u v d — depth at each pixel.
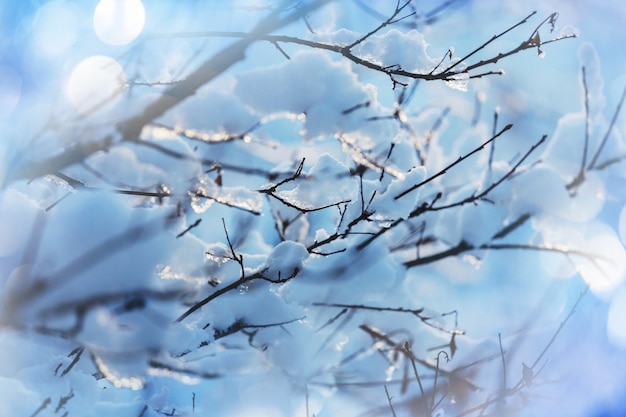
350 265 4.82
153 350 4.07
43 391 4.10
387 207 4.24
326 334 5.04
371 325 5.33
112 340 3.97
